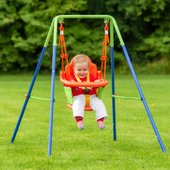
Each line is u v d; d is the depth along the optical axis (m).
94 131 12.25
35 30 25.75
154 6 26.34
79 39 26.48
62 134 11.91
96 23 27.36
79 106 10.12
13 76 25.73
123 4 26.61
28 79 24.31
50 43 25.58
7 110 15.67
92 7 27.47
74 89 10.34
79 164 9.22
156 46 26.78
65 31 26.17
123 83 21.92
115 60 27.08
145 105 9.80
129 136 11.61
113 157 9.69
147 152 10.06
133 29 27.53
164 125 12.98
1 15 25.58
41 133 12.04
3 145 10.75
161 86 20.69
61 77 10.37
